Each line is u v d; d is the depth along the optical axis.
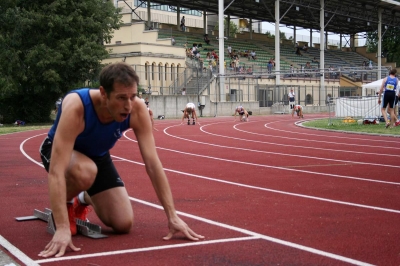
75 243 4.72
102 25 33.00
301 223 5.56
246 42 59.59
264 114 47.19
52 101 34.09
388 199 6.96
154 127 24.25
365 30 74.75
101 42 34.88
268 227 5.38
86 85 35.12
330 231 5.20
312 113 50.28
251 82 46.97
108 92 4.25
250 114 44.06
